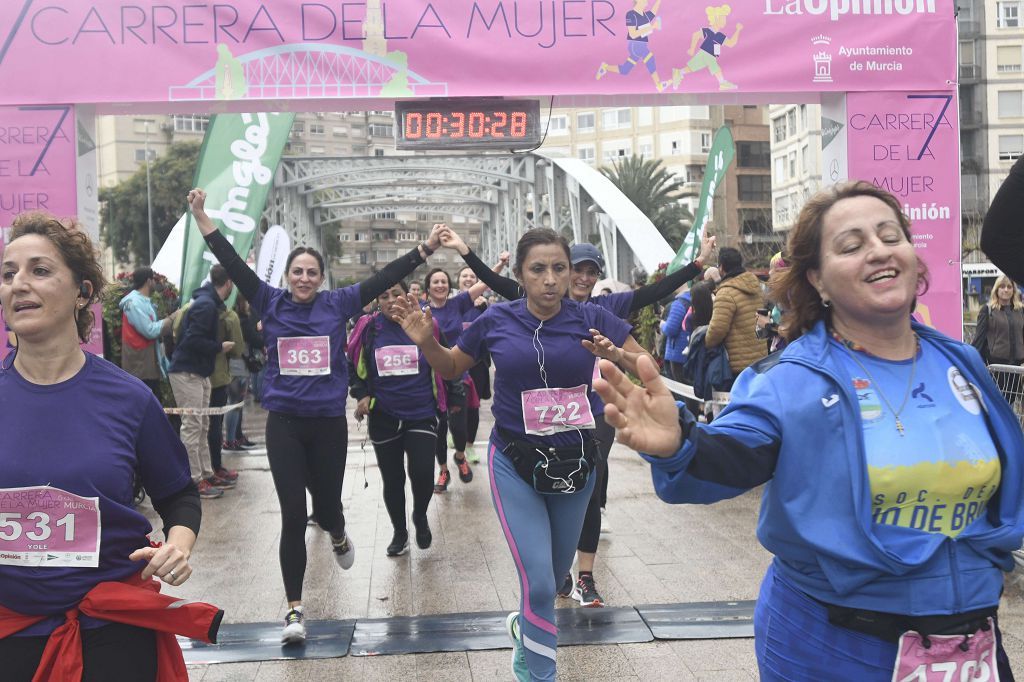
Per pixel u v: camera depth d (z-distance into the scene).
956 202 7.35
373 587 5.83
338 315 5.39
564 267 4.20
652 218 59.69
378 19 7.12
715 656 4.51
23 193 6.96
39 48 6.96
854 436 2.11
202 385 9.03
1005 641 4.61
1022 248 2.32
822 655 2.14
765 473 2.13
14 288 2.49
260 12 7.06
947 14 7.30
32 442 2.49
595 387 1.97
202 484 9.05
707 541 6.85
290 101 7.16
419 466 6.49
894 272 2.16
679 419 2.02
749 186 78.38
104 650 2.51
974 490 2.11
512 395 4.17
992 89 55.56
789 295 2.39
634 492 8.82
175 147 62.56
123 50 7.00
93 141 7.34
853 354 2.21
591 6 7.20
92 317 2.76
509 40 7.18
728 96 7.42
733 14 7.23
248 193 10.74
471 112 7.34
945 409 2.15
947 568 2.07
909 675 2.07
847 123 7.32
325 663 4.51
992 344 10.59
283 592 5.75
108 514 2.53
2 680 2.47
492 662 4.49
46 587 2.48
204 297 9.07
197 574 6.21
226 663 4.51
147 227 61.81
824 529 2.10
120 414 2.59
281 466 5.10
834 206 2.26
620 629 4.90
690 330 9.69
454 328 8.95
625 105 7.63
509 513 4.02
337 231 81.94
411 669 4.41
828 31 7.28
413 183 48.53
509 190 46.81
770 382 2.20
